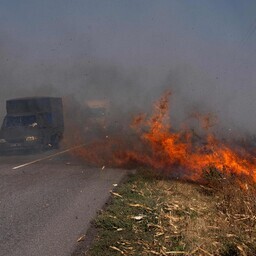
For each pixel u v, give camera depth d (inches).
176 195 332.5
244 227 233.6
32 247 220.4
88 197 333.1
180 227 239.8
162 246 209.9
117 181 407.5
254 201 267.4
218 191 335.0
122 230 242.4
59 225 258.1
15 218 276.5
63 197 336.5
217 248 209.0
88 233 241.4
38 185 394.9
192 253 200.8
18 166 547.5
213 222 253.0
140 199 310.2
